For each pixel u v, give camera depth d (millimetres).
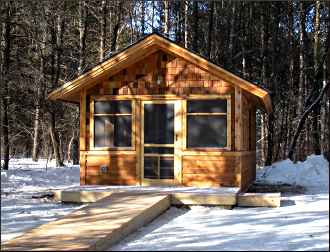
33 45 23641
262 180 20641
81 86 14664
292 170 20938
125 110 14656
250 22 30266
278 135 32469
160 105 14445
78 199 12812
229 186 13898
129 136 14602
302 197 14453
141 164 14484
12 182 17062
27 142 35938
